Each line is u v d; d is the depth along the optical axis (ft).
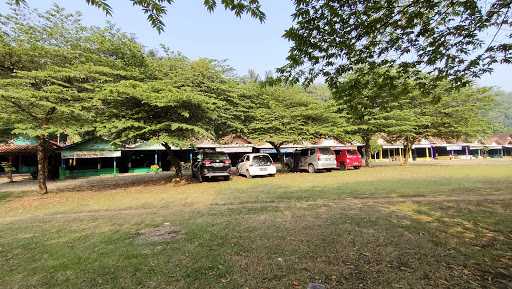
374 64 18.37
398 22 15.81
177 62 56.70
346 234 18.80
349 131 79.46
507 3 14.06
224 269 13.93
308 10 15.05
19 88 40.65
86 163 96.27
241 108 64.08
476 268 13.37
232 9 12.65
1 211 33.35
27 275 14.15
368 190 38.58
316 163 70.90
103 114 52.21
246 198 35.45
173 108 51.57
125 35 53.36
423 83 19.04
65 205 35.50
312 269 13.58
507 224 20.34
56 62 45.42
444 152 192.13
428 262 14.10
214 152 58.54
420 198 31.53
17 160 102.94
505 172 57.36
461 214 23.53
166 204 33.50
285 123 70.64
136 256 16.14
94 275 13.84
